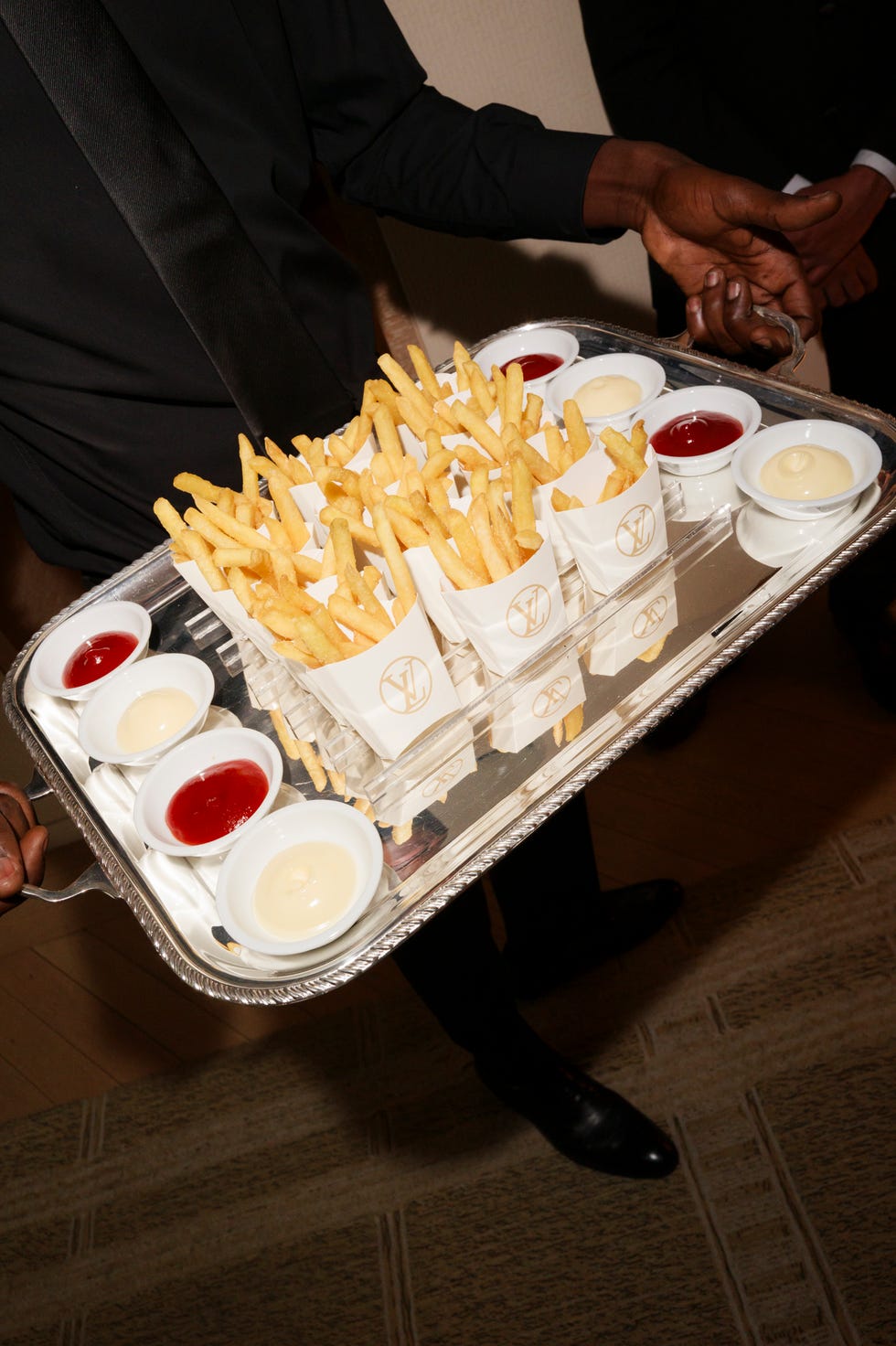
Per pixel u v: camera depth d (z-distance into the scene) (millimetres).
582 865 1782
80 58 1091
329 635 1009
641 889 2043
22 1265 1939
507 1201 1773
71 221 1214
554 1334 1594
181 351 1329
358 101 1519
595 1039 1931
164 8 1227
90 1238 1941
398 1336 1656
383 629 986
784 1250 1591
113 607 1338
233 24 1286
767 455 1204
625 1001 1971
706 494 1233
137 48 1223
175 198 1182
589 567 1127
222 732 1103
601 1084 1794
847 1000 1852
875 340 2029
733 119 1942
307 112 1552
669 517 1215
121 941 2490
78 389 1334
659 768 2350
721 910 2049
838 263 1881
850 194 1812
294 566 1092
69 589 2432
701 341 1467
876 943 1915
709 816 2217
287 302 1336
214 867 1043
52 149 1173
